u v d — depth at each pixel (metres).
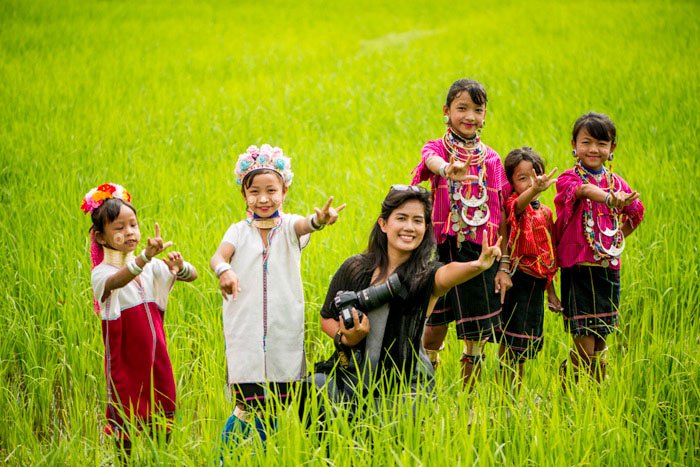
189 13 26.05
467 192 5.37
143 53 18.95
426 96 13.84
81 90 14.59
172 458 4.58
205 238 7.53
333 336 4.93
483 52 17.59
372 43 21.03
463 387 5.49
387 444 4.42
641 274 6.89
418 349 4.79
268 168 4.96
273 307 4.93
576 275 5.69
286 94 14.30
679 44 16.42
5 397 5.53
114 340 4.86
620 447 4.58
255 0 29.77
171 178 9.58
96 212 4.83
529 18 21.88
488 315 5.39
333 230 7.81
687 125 10.83
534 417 4.75
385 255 4.89
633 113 11.57
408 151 10.66
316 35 22.58
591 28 19.41
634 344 6.13
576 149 5.69
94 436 5.12
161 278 5.01
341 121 12.77
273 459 4.42
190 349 6.06
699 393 5.18
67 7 25.00
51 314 6.48
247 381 4.89
